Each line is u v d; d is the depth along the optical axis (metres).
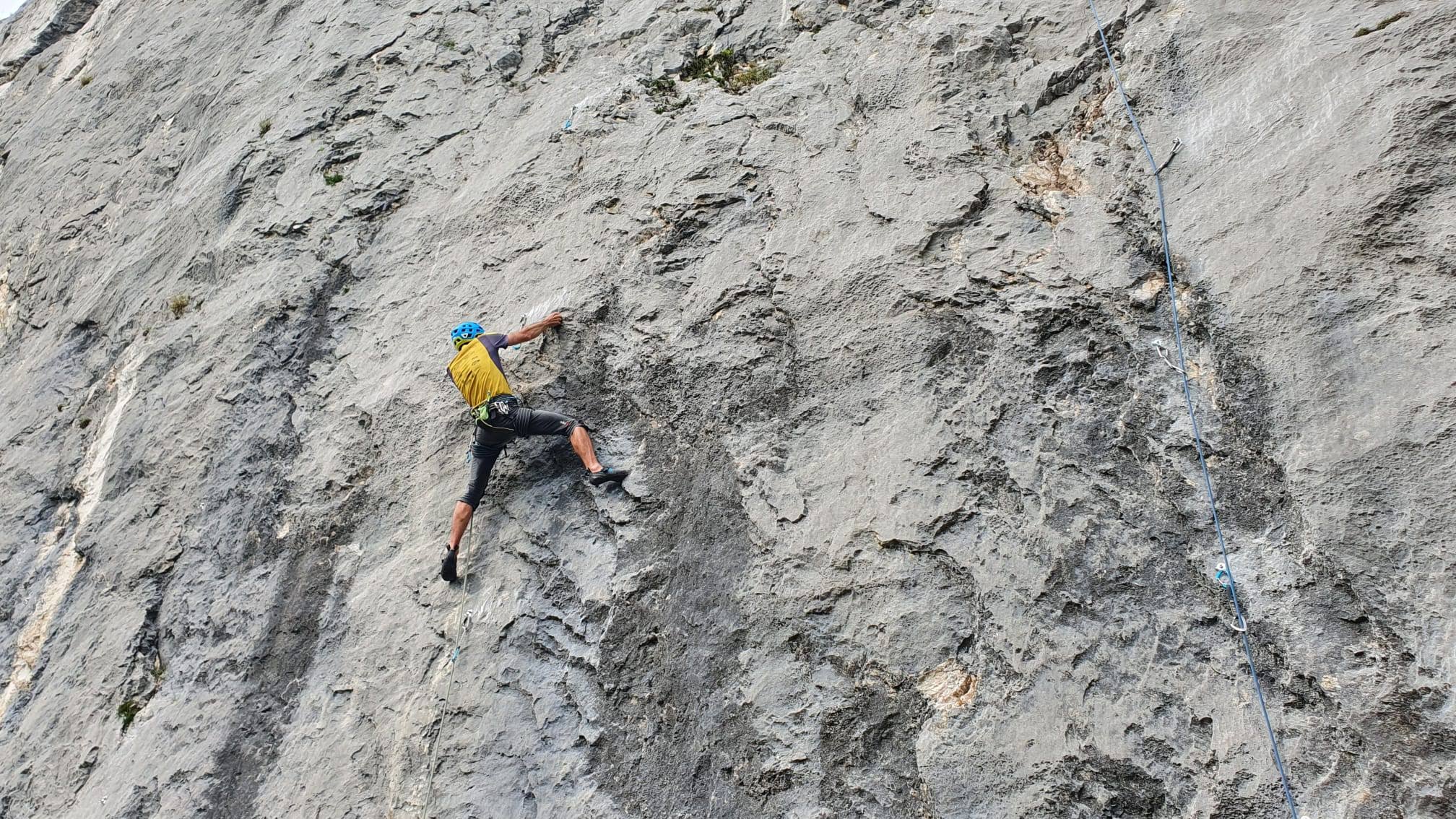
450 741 5.75
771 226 6.94
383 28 10.34
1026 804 4.59
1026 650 4.95
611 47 8.95
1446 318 4.75
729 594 5.64
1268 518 4.84
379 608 6.42
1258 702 4.48
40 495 8.95
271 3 12.35
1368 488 4.60
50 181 12.84
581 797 5.38
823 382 6.14
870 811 4.83
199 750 6.36
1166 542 5.00
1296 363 5.02
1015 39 7.23
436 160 8.86
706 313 6.66
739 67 8.28
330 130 9.59
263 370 8.09
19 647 7.91
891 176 6.79
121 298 9.98
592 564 6.07
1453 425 4.50
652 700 5.52
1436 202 5.04
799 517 5.70
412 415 7.15
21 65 17.06
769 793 5.04
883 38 7.71
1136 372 5.49
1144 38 6.58
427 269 8.06
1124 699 4.69
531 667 5.88
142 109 12.70
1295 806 4.21
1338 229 5.20
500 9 9.94
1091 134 6.52
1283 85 5.87
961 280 6.14
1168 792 4.43
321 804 5.79
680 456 6.23
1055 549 5.15
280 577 6.92
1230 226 5.58
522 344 7.05
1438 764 4.05
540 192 7.95
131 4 15.55
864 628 5.28
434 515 6.64
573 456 6.48
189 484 7.82
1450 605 4.24
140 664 7.09
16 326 11.57
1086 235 6.05
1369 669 4.33
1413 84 5.39
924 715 4.96
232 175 9.78
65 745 6.93
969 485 5.47
